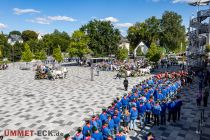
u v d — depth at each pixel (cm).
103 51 8269
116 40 8344
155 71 6047
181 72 4094
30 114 2323
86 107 2583
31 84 4053
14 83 4162
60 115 2292
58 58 7588
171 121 2120
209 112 2402
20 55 11462
